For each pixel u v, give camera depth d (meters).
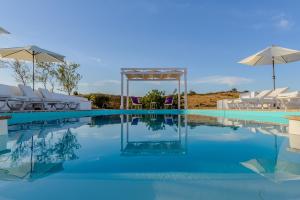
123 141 3.36
